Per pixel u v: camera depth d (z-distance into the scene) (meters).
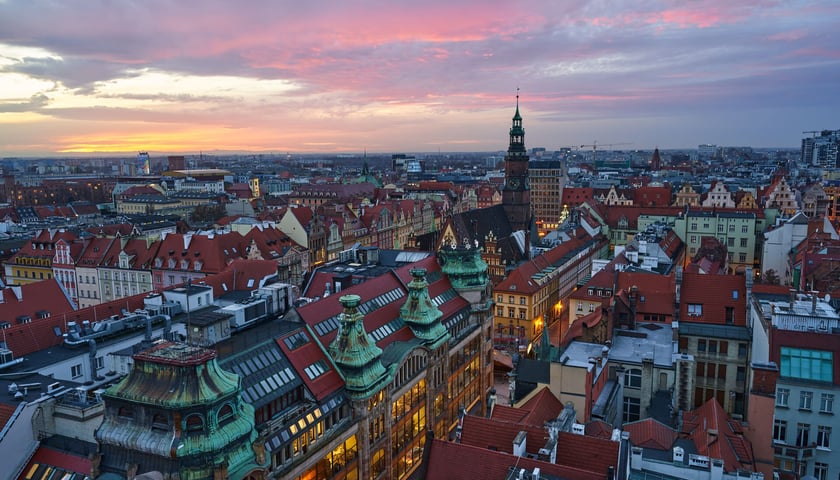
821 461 63.09
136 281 155.50
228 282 119.56
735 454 57.81
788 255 155.75
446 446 51.38
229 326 70.62
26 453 54.88
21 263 170.25
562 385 69.00
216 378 49.47
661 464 54.31
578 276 189.25
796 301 77.12
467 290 104.88
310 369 67.94
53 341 81.69
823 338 64.75
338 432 65.88
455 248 108.75
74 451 54.44
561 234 197.88
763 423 64.75
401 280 95.31
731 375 79.62
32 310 100.81
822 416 62.44
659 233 180.00
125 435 48.25
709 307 84.38
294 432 60.50
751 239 187.00
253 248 156.25
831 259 105.56
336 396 67.81
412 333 86.56
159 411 47.16
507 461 49.12
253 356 63.91
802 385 62.78
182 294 95.12
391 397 75.69
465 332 100.44
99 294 160.38
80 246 164.25
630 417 80.00
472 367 103.56
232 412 50.06
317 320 75.38
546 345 82.56
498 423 56.47
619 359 79.69
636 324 92.94
